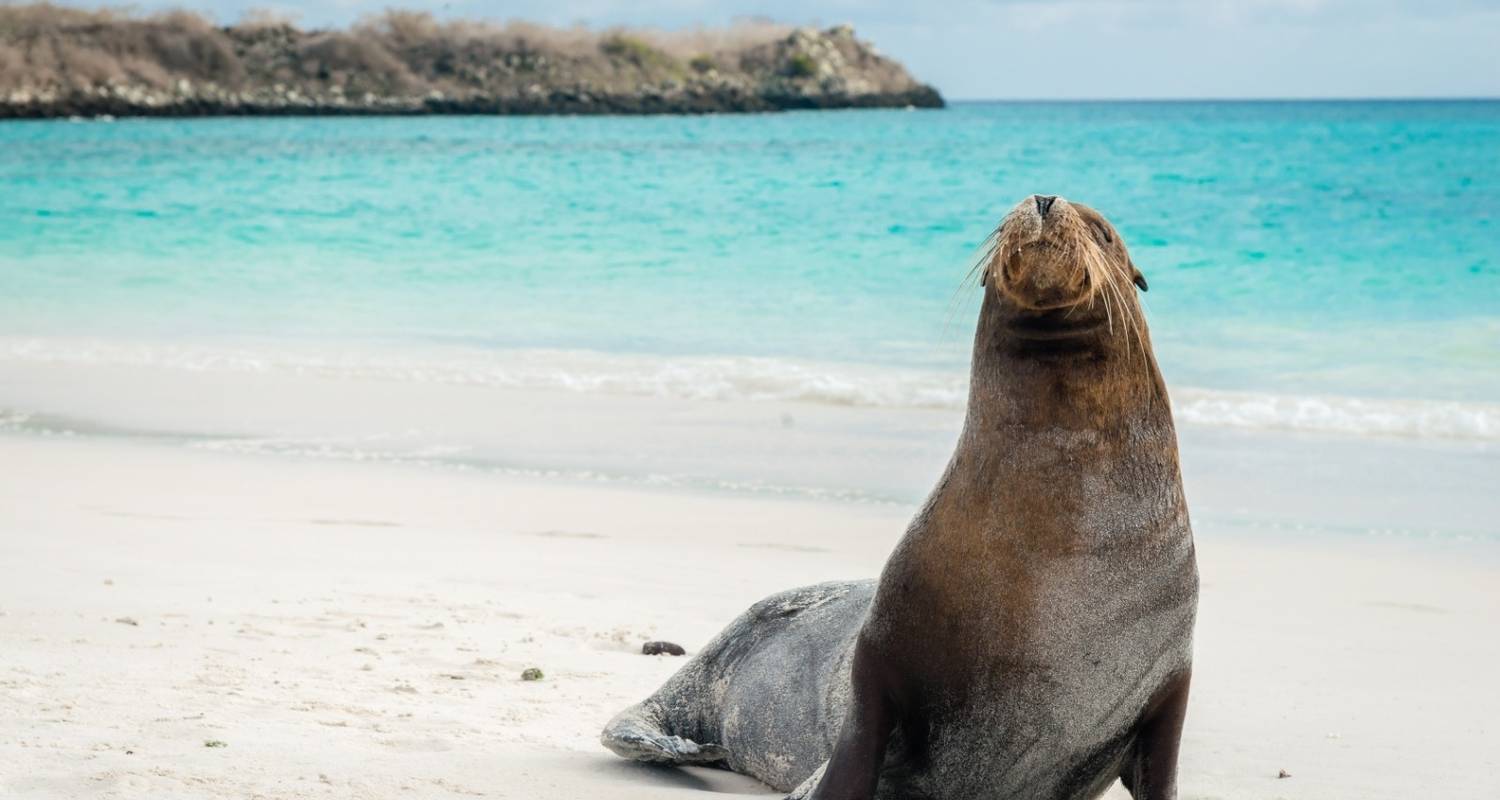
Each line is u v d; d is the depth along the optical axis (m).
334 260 29.22
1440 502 12.43
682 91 143.62
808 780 4.98
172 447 14.17
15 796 4.95
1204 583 10.15
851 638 5.68
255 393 17.08
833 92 153.25
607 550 10.48
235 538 10.52
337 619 8.33
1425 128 86.00
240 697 6.50
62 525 10.76
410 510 11.66
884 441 14.48
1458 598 9.70
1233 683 7.83
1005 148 65.38
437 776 5.52
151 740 5.69
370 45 137.88
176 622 7.98
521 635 8.20
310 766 5.50
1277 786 6.10
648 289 25.34
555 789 5.47
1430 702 7.47
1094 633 4.48
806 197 39.78
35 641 7.36
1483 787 6.11
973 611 4.49
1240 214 34.78
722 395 16.81
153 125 103.81
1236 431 15.21
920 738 4.75
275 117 128.12
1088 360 4.40
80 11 129.75
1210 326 21.50
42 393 17.00
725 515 11.62
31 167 53.22
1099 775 4.88
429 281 26.59
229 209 37.59
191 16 133.75
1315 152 58.31
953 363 18.77
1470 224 31.25
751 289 25.23
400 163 55.91
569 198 39.59
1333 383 17.53
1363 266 26.41
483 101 136.00
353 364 18.92
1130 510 4.47
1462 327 20.84
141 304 24.38
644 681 7.38
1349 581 10.16
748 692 5.98
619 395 16.91
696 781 5.91
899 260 28.23
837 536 10.98
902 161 55.69
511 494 12.31
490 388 17.30
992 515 4.47
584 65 142.25
